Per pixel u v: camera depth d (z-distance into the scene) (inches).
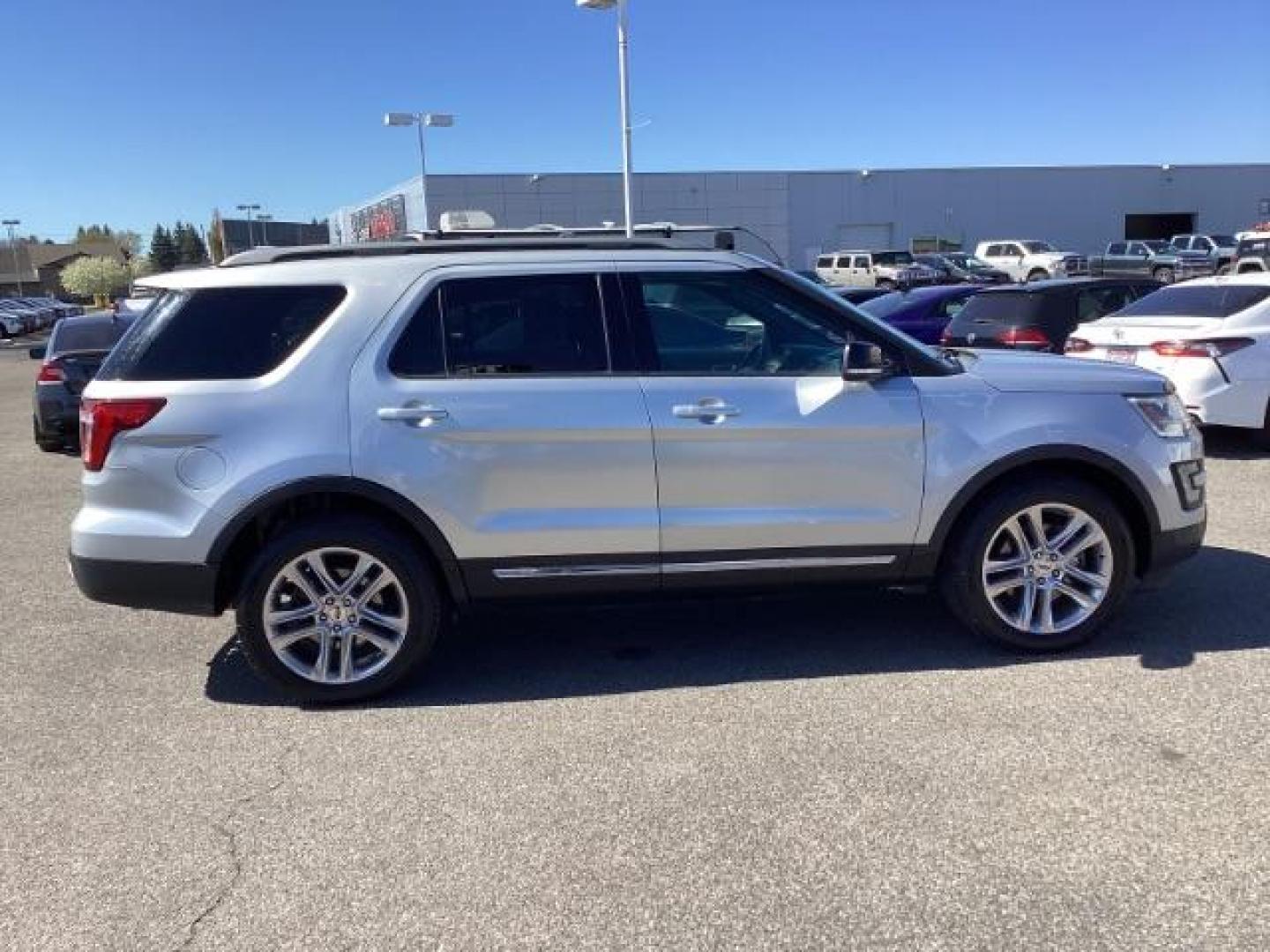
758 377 177.8
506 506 173.0
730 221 2075.5
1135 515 189.3
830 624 208.5
